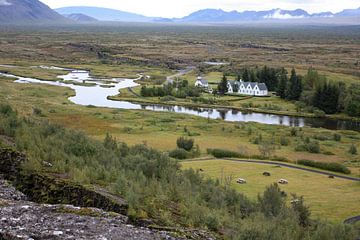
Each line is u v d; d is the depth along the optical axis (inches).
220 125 4815.5
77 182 1353.3
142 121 4832.7
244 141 4077.3
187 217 1275.8
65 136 1902.1
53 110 4972.9
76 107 5423.2
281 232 1280.8
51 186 1330.0
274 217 1531.7
